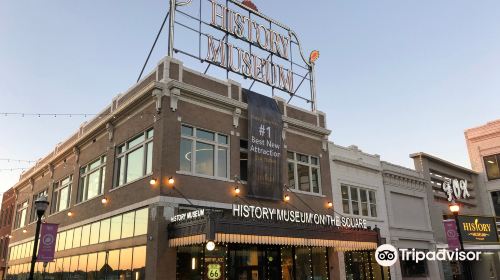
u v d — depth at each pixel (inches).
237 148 887.7
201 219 661.9
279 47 1119.6
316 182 1048.2
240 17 1043.9
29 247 1330.0
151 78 862.5
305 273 928.3
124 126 919.7
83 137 1074.7
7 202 1702.8
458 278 1448.1
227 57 979.9
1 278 1542.8
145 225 762.8
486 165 1856.5
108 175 932.0
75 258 1001.5
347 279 1023.6
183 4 909.8
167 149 773.3
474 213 1727.4
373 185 1235.9
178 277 721.6
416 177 1411.2
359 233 888.9
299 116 1057.5
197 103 846.5
